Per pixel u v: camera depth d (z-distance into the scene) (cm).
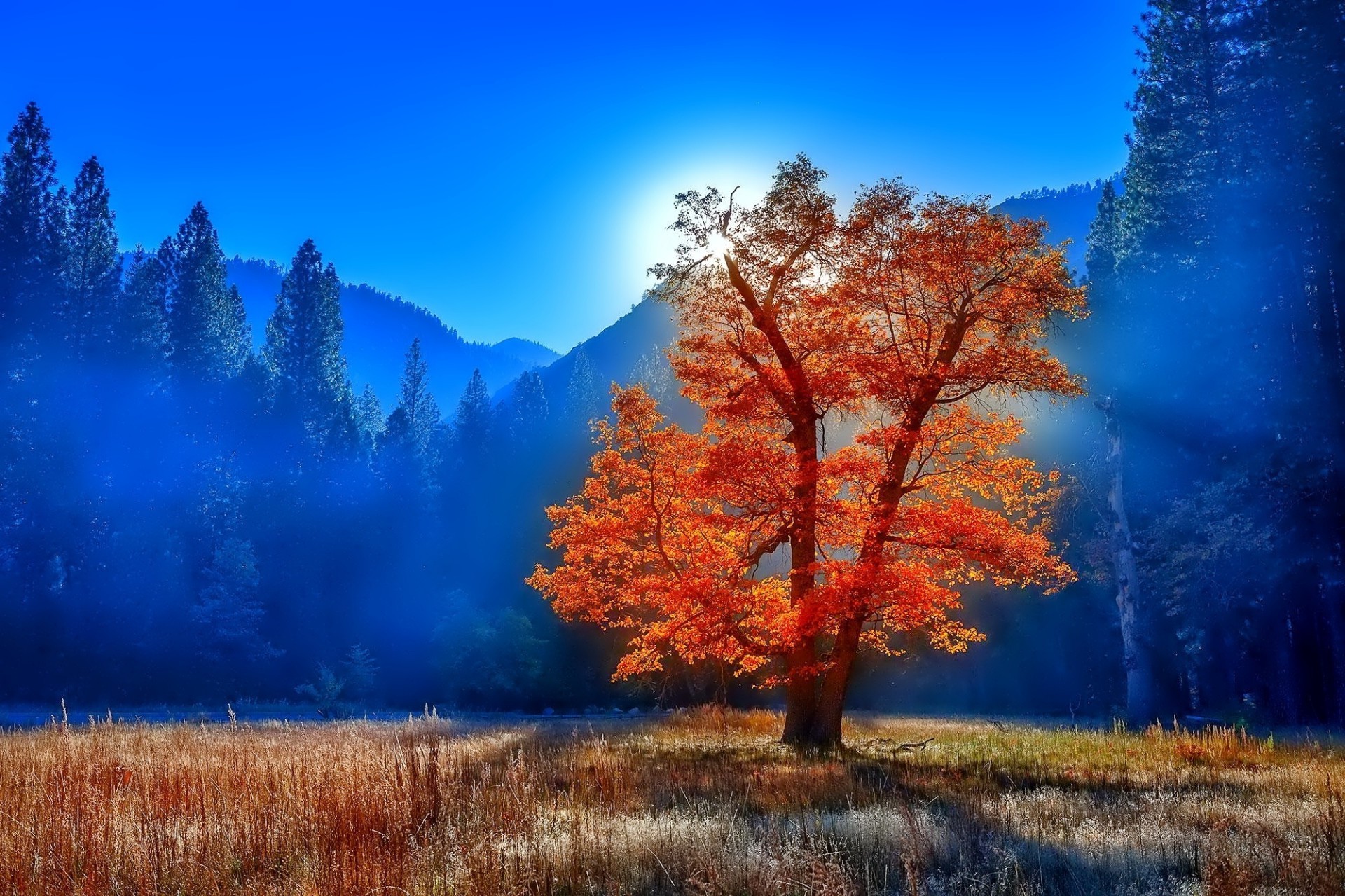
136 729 1602
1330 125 3256
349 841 756
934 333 2006
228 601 5522
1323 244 3356
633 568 2103
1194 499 3428
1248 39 3653
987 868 714
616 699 5591
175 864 718
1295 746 1866
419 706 5903
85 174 5616
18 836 780
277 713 4656
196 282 6488
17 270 5088
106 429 5556
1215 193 3572
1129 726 2952
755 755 1677
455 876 661
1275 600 3378
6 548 5041
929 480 1992
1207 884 641
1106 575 3834
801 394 1894
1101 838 811
